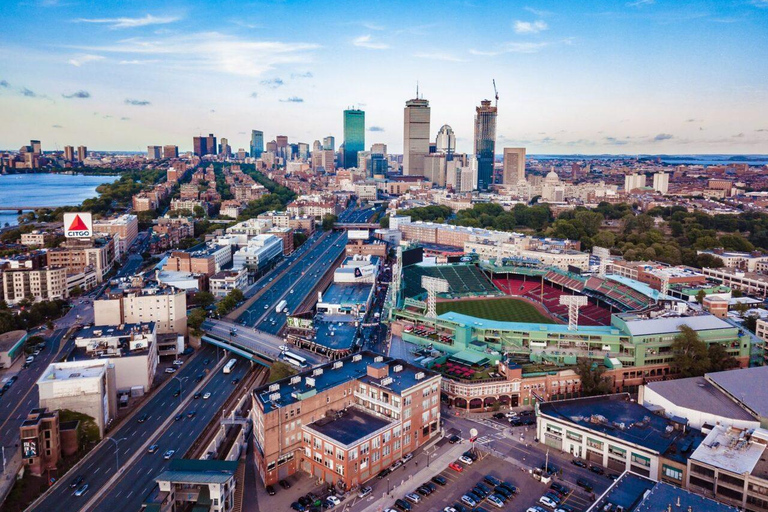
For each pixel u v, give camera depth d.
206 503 196.62
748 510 194.25
